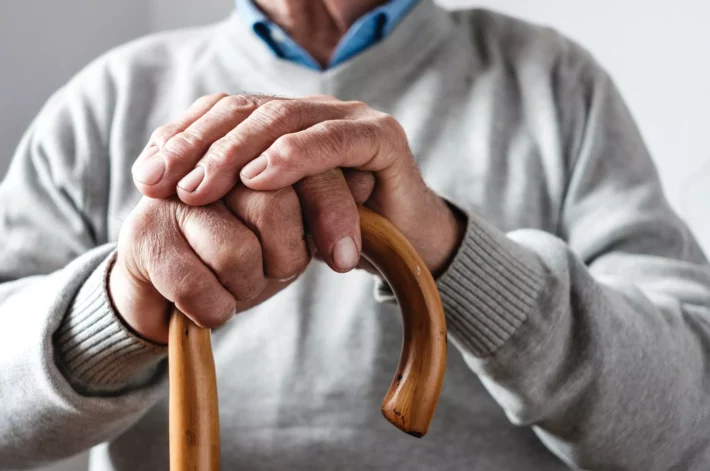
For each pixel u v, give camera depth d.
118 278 0.55
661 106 1.45
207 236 0.47
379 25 0.91
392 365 0.80
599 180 0.87
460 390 0.80
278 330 0.83
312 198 0.48
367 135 0.50
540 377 0.65
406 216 0.57
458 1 1.57
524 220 0.85
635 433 0.68
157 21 1.59
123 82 0.95
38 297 0.66
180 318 0.46
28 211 0.91
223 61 0.96
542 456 0.80
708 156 1.41
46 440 0.67
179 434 0.43
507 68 0.94
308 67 0.93
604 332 0.66
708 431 0.72
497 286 0.63
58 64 1.42
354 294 0.82
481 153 0.88
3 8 1.32
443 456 0.80
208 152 0.48
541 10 1.51
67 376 0.63
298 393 0.81
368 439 0.79
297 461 0.80
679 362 0.71
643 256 0.84
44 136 0.94
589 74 0.92
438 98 0.91
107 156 0.93
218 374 0.83
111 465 0.85
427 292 0.48
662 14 1.42
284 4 0.91
